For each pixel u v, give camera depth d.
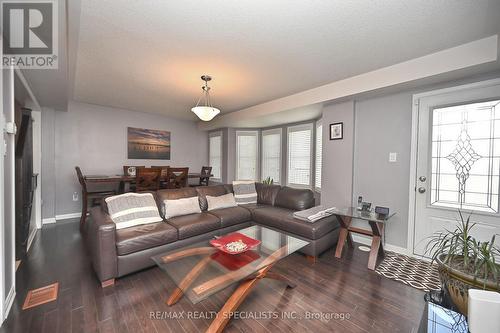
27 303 1.79
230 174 5.79
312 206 3.56
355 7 1.62
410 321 1.67
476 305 1.11
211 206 3.42
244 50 2.25
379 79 2.71
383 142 3.05
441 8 1.63
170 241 2.49
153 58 2.44
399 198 2.92
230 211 3.31
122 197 2.68
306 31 1.92
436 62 2.30
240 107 4.63
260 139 5.90
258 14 1.70
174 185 4.55
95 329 1.54
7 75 1.75
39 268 2.36
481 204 2.36
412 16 1.72
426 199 2.70
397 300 1.92
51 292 1.94
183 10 1.66
